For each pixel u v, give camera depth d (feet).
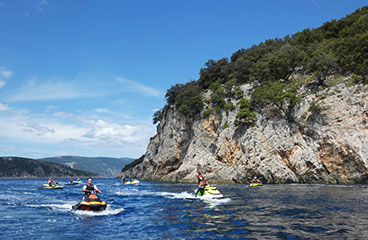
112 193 94.73
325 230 33.42
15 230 35.68
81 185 171.42
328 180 131.34
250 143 160.25
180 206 58.34
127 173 432.66
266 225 37.06
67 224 39.40
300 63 196.24
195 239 30.71
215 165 180.24
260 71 207.92
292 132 150.82
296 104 156.04
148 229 35.88
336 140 133.39
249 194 83.10
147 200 70.90
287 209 50.93
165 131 266.16
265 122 164.76
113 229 36.04
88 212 50.08
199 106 225.97
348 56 154.51
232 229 35.19
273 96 159.53
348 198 67.36
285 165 146.51
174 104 262.47
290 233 32.37
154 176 261.03
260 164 151.33
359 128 129.70
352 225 35.96
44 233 33.96
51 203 66.39
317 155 138.82
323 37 219.82
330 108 141.79
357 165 124.47
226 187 120.16
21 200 73.82
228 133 180.65
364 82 139.54
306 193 82.94
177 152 242.78
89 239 31.01
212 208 54.54
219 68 265.54
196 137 217.36
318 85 160.86
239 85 218.59
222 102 205.57
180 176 207.00
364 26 179.63
